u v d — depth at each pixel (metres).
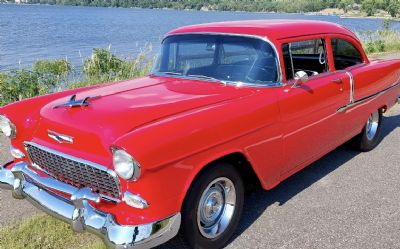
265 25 4.26
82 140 3.14
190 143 3.04
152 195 2.91
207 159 3.20
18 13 107.62
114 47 26.28
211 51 4.26
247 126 3.50
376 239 3.71
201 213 3.37
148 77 4.59
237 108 3.49
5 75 8.35
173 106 3.39
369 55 14.95
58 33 43.28
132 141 2.80
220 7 186.62
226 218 3.60
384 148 6.05
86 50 25.91
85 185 3.20
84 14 111.56
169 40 4.71
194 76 4.29
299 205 4.34
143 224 2.94
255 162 3.69
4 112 3.78
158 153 2.85
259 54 4.00
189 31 4.55
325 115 4.52
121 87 4.09
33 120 3.74
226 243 3.65
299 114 4.10
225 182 3.52
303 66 4.38
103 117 3.21
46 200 3.35
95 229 2.99
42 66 9.41
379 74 5.54
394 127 7.08
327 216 4.11
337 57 4.91
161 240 3.00
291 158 4.17
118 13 128.88
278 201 4.42
